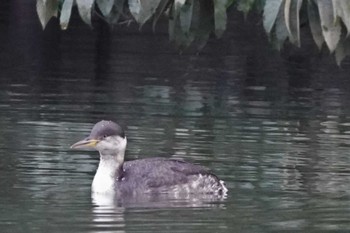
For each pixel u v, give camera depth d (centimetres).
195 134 1736
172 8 1388
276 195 1345
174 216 1234
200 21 1398
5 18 3231
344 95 2228
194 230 1169
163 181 1375
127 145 1639
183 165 1407
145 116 1900
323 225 1198
